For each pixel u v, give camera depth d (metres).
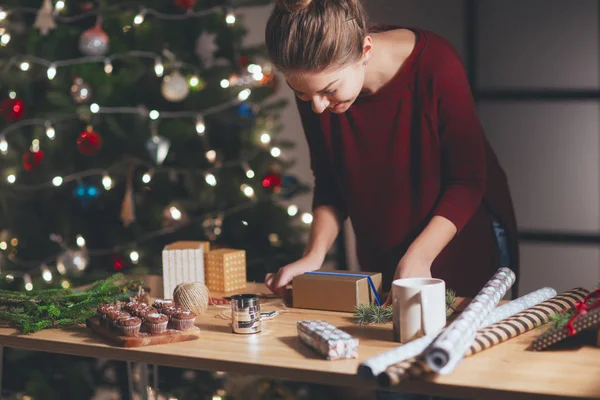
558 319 1.29
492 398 1.09
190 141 3.20
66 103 3.05
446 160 1.79
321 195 1.96
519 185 4.00
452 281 1.96
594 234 3.88
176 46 3.22
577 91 3.85
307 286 1.61
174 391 2.89
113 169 3.10
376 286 1.62
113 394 3.15
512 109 3.98
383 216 1.88
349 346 1.25
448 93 1.75
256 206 3.20
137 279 1.73
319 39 1.41
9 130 3.18
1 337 1.50
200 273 1.79
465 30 4.02
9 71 3.15
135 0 3.20
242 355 1.29
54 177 3.15
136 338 1.35
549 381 1.11
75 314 1.52
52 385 3.02
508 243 2.06
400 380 1.12
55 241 3.23
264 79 3.27
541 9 3.88
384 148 1.83
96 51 2.99
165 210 3.12
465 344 1.19
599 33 3.79
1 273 3.11
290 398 2.97
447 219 1.70
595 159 3.85
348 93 1.49
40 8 3.27
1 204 3.20
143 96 3.18
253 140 3.18
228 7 3.26
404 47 1.78
